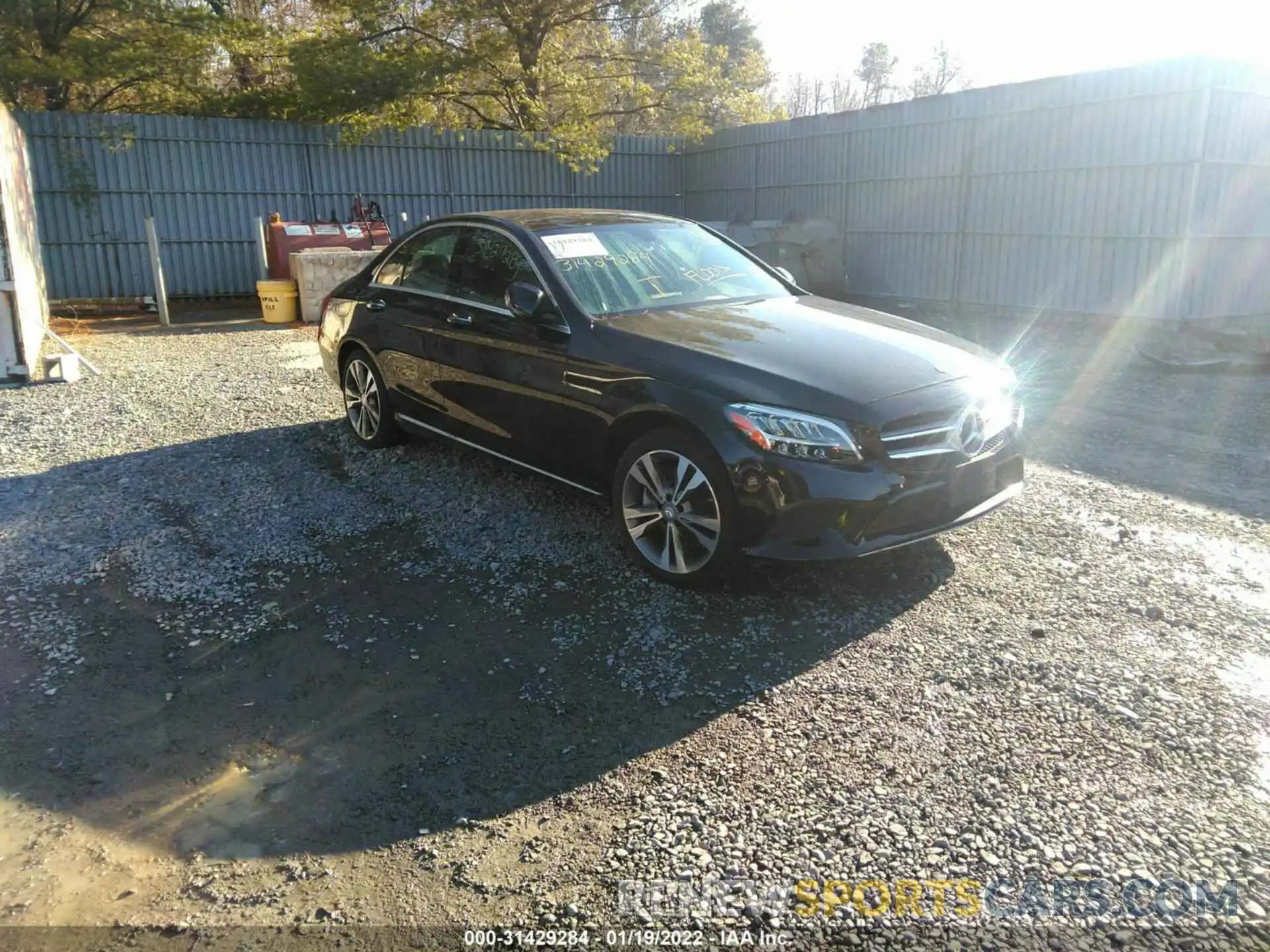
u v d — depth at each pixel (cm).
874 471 362
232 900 240
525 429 470
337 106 1720
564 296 453
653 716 318
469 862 252
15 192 936
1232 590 408
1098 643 360
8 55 1692
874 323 463
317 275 1322
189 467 587
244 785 287
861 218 1725
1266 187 1309
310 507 517
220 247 1697
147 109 1883
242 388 820
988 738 300
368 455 604
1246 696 322
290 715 323
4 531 483
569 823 266
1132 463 612
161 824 270
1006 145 1451
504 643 369
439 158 1886
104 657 361
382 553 456
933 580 417
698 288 498
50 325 1314
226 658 361
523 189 1997
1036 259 1434
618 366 414
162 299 1326
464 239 530
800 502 361
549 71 2033
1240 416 755
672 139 2169
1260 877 240
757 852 252
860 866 246
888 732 304
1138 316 1313
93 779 290
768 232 1628
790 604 395
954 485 387
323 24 1984
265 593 415
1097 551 452
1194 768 284
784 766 288
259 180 1712
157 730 315
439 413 534
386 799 279
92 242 1588
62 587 421
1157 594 404
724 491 375
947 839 255
